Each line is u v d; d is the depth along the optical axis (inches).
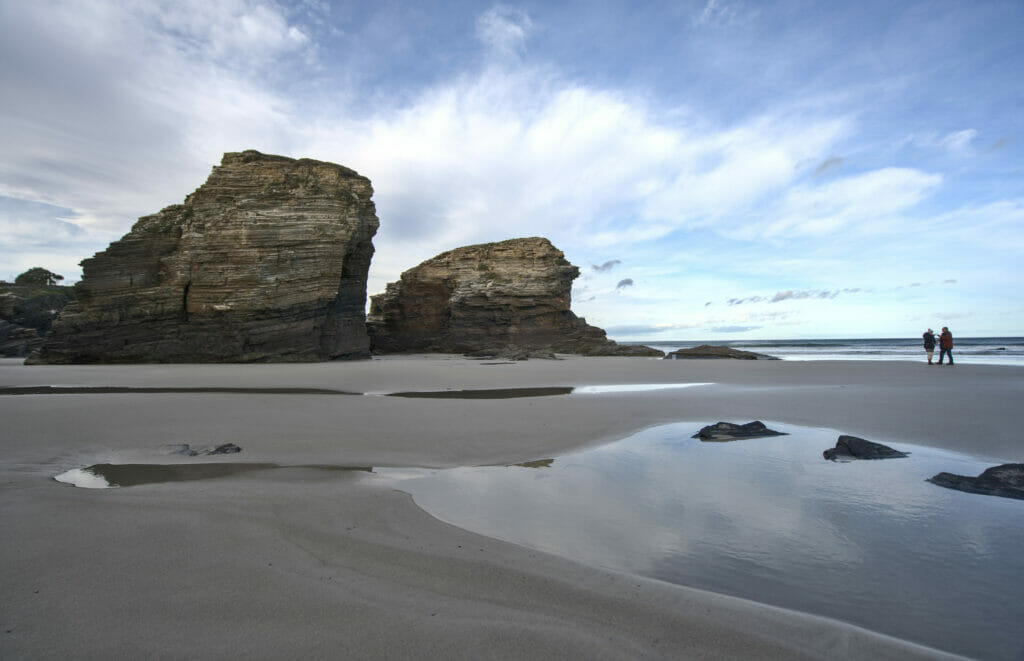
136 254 1418.6
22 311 2245.3
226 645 116.0
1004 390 622.5
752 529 203.0
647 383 810.8
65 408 490.3
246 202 1446.9
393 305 2532.0
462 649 116.7
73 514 201.3
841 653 119.5
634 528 203.5
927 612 141.7
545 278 2389.3
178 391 694.5
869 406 510.3
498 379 876.0
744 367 1135.0
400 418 454.9
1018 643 126.0
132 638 117.6
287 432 387.9
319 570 156.1
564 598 143.4
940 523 209.0
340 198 1550.2
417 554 170.9
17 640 115.4
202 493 233.8
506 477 278.1
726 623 132.0
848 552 181.6
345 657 112.3
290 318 1456.7
